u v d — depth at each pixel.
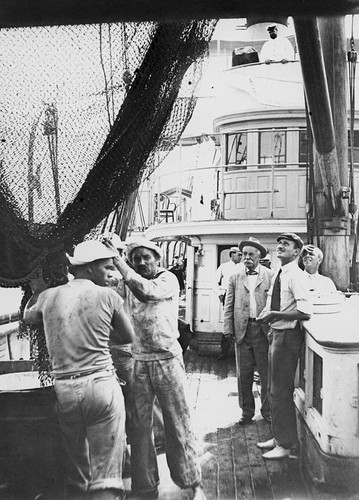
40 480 3.03
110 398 2.94
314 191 5.92
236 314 4.85
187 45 2.63
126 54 2.59
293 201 8.34
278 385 3.97
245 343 4.81
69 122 2.60
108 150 2.67
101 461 2.94
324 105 4.37
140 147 2.73
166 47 2.60
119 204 2.82
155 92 2.65
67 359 2.93
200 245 8.09
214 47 9.45
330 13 2.03
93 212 2.76
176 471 3.33
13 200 2.61
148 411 3.38
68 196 2.68
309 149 5.82
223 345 7.55
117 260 3.16
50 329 2.95
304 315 3.80
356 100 7.89
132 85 2.62
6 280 2.76
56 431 3.07
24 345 5.02
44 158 2.61
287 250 4.02
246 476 3.64
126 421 3.40
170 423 3.34
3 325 4.58
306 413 3.86
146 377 3.36
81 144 2.63
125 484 3.48
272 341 3.99
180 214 8.56
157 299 3.27
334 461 3.22
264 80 8.34
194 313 8.12
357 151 8.09
